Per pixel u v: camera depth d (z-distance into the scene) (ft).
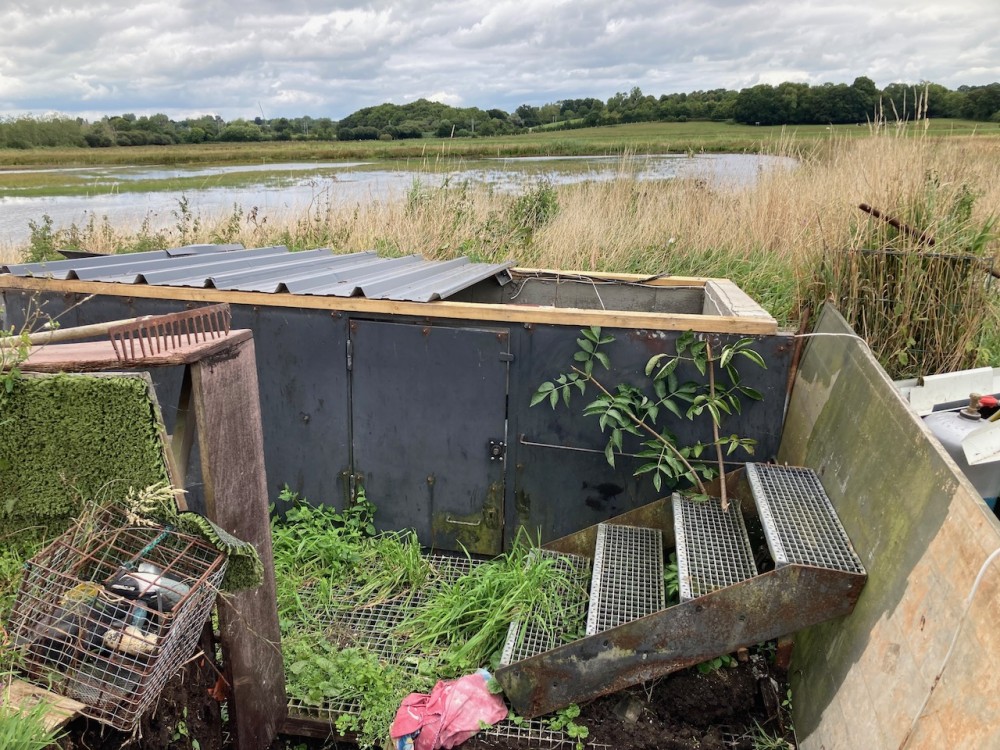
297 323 12.50
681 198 27.61
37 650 6.04
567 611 10.46
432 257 25.39
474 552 13.08
